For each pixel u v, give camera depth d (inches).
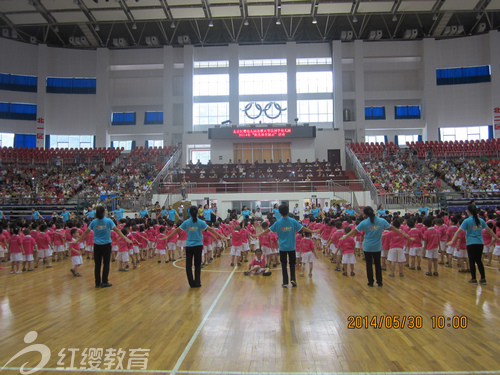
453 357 156.9
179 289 298.7
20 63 1380.4
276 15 1234.0
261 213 1015.6
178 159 1353.3
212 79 1440.7
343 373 142.5
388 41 1412.4
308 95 1414.9
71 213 851.4
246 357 157.9
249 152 1334.9
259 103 1418.6
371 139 1467.8
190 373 143.4
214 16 1237.7
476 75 1386.6
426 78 1392.7
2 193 1013.8
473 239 306.2
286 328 195.2
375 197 920.3
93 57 1454.2
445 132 1417.3
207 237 440.5
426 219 350.3
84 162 1267.2
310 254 351.6
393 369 145.6
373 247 299.9
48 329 197.8
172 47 1435.8
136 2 1136.8
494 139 1272.1
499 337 180.4
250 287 303.4
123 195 967.0
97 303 254.1
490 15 1326.3
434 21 1331.2
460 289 286.4
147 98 1455.5
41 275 375.2
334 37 1437.0
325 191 1010.7
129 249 410.9
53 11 1184.8
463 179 1041.5
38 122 1390.3
